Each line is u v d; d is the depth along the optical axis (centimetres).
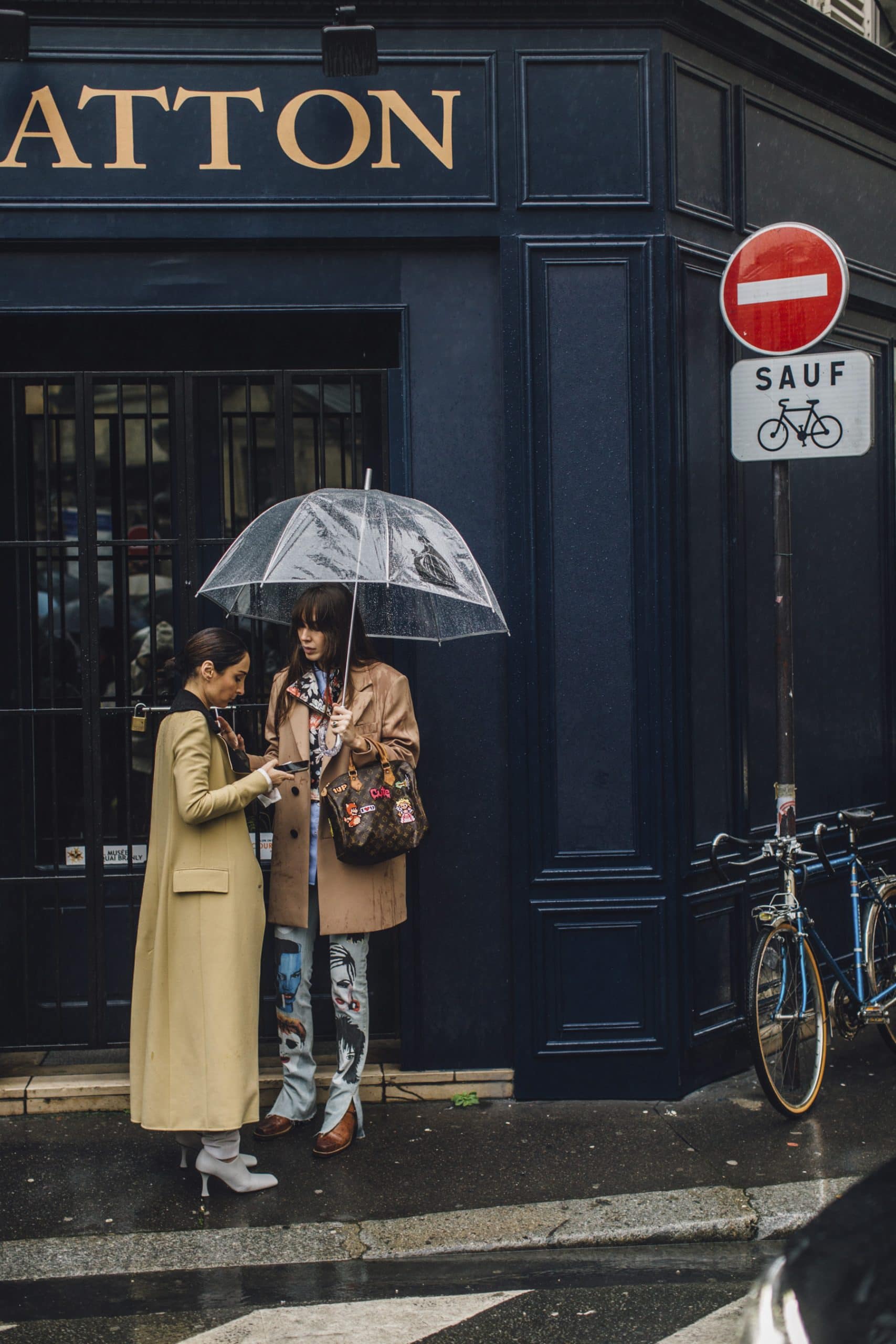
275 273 462
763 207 509
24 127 447
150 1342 305
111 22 447
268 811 427
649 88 459
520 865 462
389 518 386
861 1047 526
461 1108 460
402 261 464
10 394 478
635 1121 445
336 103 455
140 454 489
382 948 506
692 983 471
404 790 395
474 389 465
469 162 459
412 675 462
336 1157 414
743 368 442
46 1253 350
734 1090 477
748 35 486
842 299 430
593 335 460
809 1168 400
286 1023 432
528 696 460
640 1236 358
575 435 461
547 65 459
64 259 458
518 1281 337
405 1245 353
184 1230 363
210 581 393
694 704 476
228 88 452
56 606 490
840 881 559
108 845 493
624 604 462
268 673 495
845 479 565
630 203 459
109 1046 473
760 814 511
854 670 572
